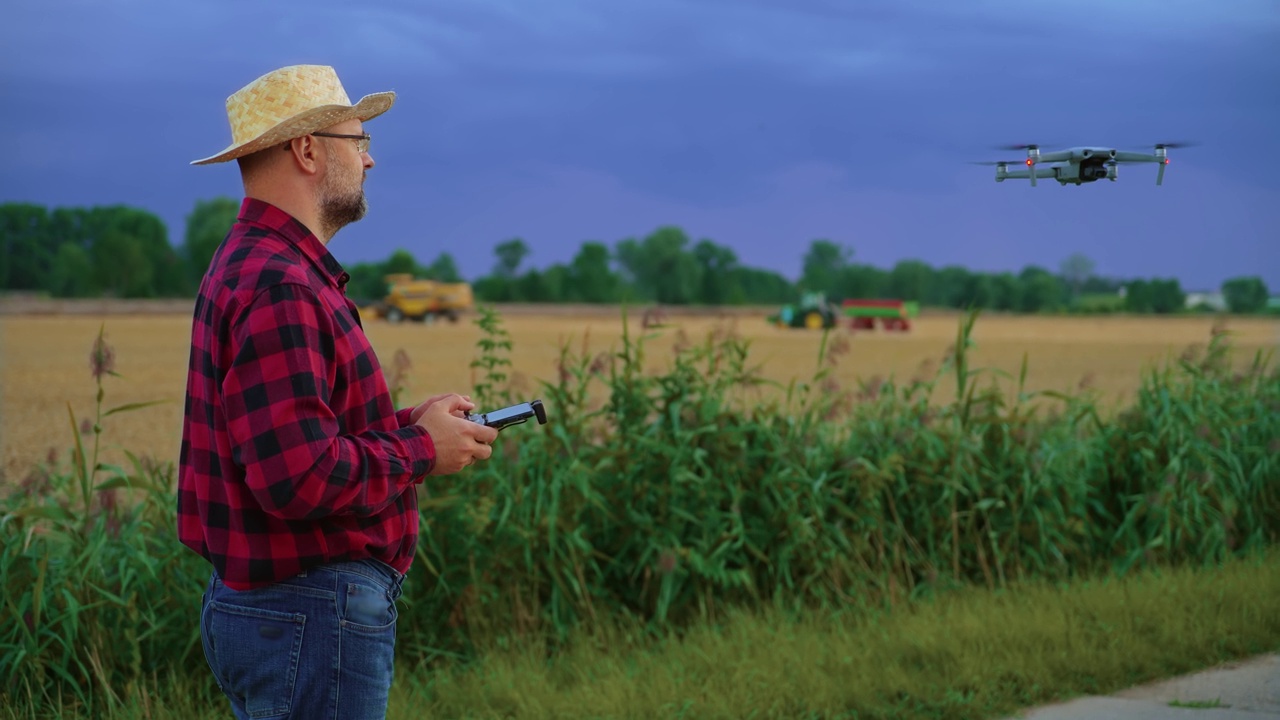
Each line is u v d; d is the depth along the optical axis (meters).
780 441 5.70
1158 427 6.38
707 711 4.01
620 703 4.09
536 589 5.01
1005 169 3.00
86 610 4.24
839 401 6.14
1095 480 6.45
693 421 5.50
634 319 43.97
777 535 5.43
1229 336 7.73
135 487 4.57
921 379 6.38
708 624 5.10
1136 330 40.28
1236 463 6.33
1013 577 5.79
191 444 2.39
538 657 4.64
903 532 5.71
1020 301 80.75
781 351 25.08
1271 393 7.33
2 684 4.05
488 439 2.50
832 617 5.07
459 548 4.93
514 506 5.00
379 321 47.34
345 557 2.37
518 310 57.75
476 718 4.03
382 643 2.42
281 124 2.36
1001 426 6.11
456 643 4.83
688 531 5.36
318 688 2.34
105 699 4.05
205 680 4.31
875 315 41.09
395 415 2.53
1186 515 5.95
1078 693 4.24
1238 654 4.63
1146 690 4.26
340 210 2.53
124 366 20.28
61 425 12.05
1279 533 6.49
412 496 2.56
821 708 4.05
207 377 2.33
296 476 2.16
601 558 5.31
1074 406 6.93
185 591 4.43
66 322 37.62
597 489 5.33
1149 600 5.03
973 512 5.78
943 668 4.37
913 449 5.97
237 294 2.24
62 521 4.51
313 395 2.21
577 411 5.51
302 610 2.33
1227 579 5.36
